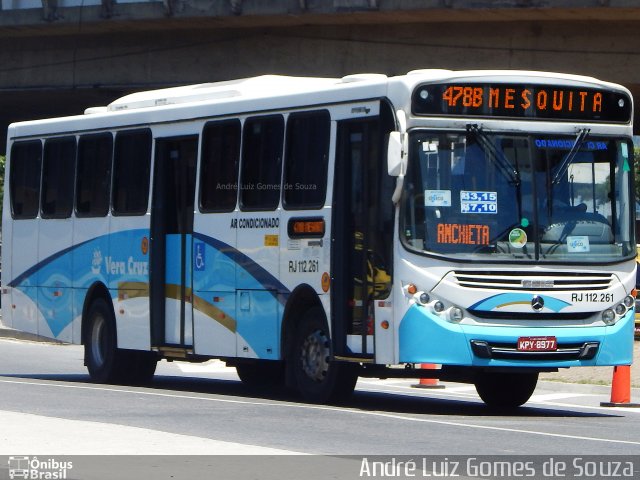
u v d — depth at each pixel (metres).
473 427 30.67
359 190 34.25
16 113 101.50
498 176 33.25
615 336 33.94
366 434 28.59
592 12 65.50
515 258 33.06
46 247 46.94
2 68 86.88
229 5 73.19
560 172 33.81
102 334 44.12
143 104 43.47
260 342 37.31
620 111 34.75
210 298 39.28
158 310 41.44
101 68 83.25
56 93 87.19
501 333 32.72
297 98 36.44
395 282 32.72
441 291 32.53
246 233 37.91
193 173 40.38
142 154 42.44
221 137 39.28
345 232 34.56
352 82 34.88
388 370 35.09
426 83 32.88
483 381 37.84
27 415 29.77
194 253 40.00
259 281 37.34
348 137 34.66
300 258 35.91
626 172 34.72
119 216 43.19
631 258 34.38
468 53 71.62
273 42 77.25
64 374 50.06
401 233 32.59
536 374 37.38
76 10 78.19
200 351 39.66
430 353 32.44
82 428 27.20
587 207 34.03
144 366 43.88
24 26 80.56
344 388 35.31
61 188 46.38
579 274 33.59
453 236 32.78
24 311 48.12
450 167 32.94
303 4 71.06
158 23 77.00
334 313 34.62
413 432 29.17
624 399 40.91
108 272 43.69
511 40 70.50
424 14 69.19
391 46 73.62
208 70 79.50
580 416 36.19
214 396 38.81
